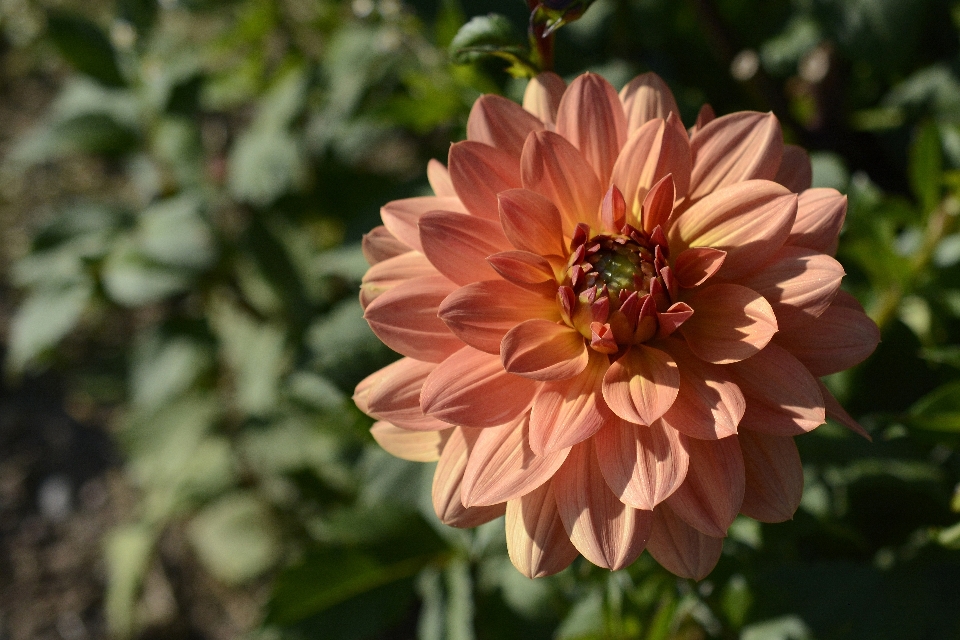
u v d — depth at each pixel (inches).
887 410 20.2
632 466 15.7
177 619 32.1
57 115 29.8
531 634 21.7
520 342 15.9
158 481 30.3
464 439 16.5
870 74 25.1
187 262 26.4
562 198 16.6
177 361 29.6
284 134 26.5
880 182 25.0
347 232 22.9
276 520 30.7
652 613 19.4
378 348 20.3
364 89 25.3
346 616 21.2
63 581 33.4
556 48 23.3
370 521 20.8
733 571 19.1
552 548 16.0
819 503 18.9
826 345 15.9
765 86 23.3
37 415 36.7
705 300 16.1
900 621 18.6
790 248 16.0
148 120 28.5
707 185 16.6
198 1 30.0
